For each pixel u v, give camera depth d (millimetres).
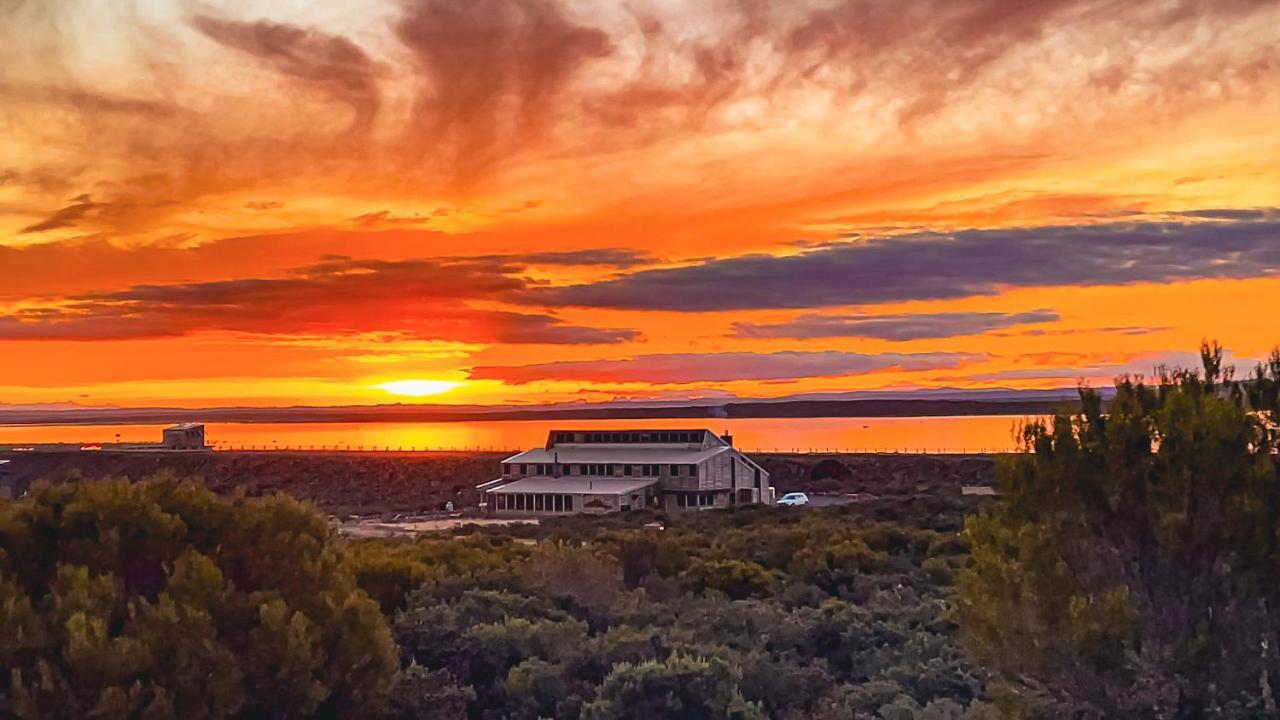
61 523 17562
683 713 18703
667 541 37625
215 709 15391
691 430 93062
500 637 21438
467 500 103625
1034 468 13812
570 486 86312
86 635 14930
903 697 19484
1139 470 13164
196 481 19234
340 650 17438
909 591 30125
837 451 157875
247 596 17312
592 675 20750
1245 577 12508
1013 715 13023
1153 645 12688
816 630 25156
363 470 143500
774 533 43594
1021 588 13086
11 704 14422
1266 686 12359
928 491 95062
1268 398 13281
